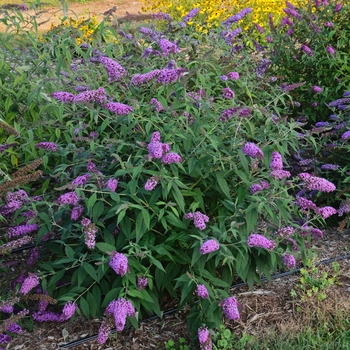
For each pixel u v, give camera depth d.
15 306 1.65
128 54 2.30
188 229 1.54
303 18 2.78
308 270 1.88
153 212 1.50
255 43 2.93
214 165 1.58
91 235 1.39
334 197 2.20
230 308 1.41
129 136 1.71
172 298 1.72
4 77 1.94
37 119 1.96
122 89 1.86
